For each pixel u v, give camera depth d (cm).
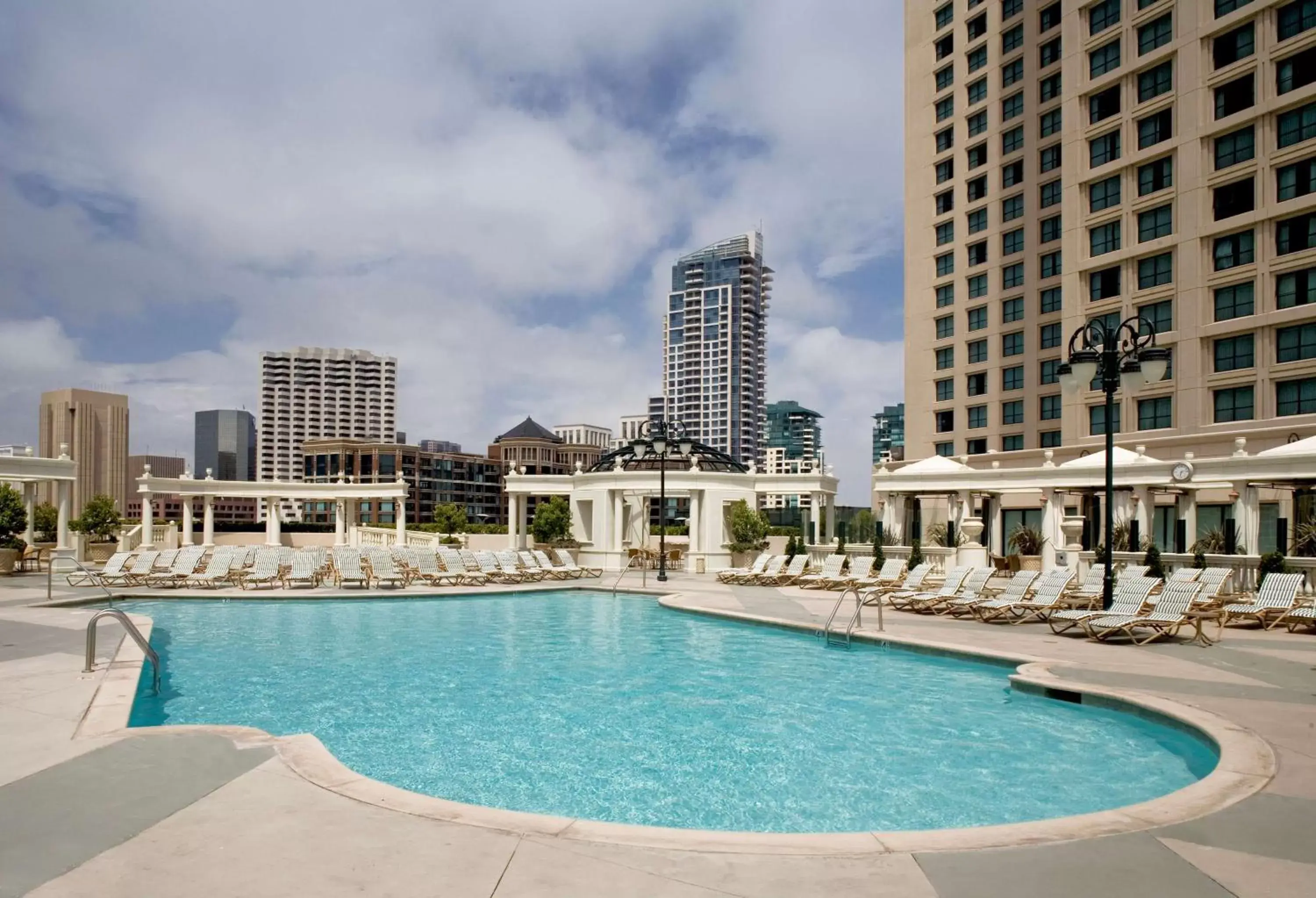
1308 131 3528
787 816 696
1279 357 3597
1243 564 2067
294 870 468
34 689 944
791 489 3819
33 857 484
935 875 471
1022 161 5478
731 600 2280
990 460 5078
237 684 1245
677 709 1089
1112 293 4366
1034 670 1180
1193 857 498
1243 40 3778
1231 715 884
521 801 735
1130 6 4244
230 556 2666
